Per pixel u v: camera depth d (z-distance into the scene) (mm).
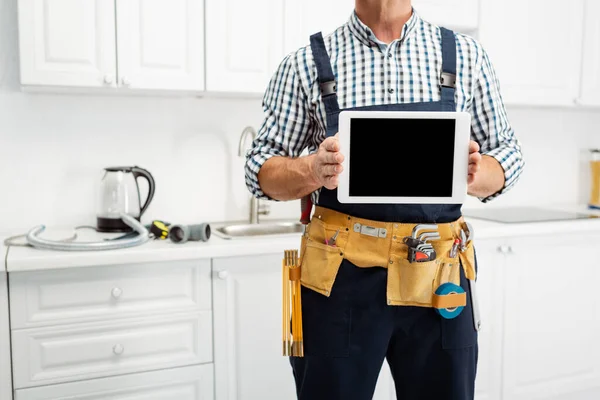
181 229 1834
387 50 1124
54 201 2127
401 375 1171
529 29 2385
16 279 1626
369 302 1115
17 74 2045
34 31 1789
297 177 1072
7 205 2078
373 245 1112
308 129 1200
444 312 1096
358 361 1126
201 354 1839
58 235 1953
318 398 1141
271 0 2029
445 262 1124
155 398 1801
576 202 2961
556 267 2297
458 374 1127
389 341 1162
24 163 2082
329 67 1136
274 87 1221
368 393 1146
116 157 2188
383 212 1104
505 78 2363
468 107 1180
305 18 2074
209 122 2299
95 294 1709
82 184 2154
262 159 1167
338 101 1128
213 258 1823
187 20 1942
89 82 1854
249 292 1877
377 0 1105
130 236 1896
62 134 2115
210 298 1833
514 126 2795
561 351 2346
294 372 1219
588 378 2410
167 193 2264
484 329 2191
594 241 2371
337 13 2117
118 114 2176
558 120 2883
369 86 1124
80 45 1836
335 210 1141
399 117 987
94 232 2027
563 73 2475
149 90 1972
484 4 2295
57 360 1688
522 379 2283
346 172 999
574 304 2352
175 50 1938
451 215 1140
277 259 1902
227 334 1864
